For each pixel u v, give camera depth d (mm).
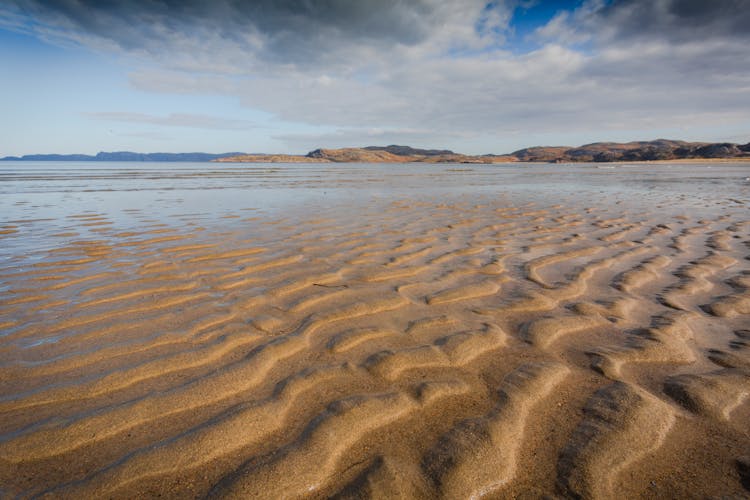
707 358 2979
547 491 1809
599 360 2928
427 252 6434
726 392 2482
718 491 1788
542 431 2178
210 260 5852
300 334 3400
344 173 43000
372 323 3646
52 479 1872
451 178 32094
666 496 1770
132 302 4152
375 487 1806
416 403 2428
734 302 4062
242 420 2244
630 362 2906
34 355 3010
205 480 1856
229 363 2895
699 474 1884
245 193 17266
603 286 4734
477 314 3873
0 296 4309
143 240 7176
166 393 2518
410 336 3377
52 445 2070
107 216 10078
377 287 4668
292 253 6305
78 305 4055
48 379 2691
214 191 18266
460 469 1898
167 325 3570
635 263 5738
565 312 3900
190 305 4078
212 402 2434
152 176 32125
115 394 2520
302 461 1955
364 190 19266
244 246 6758
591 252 6426
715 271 5270
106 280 4879
